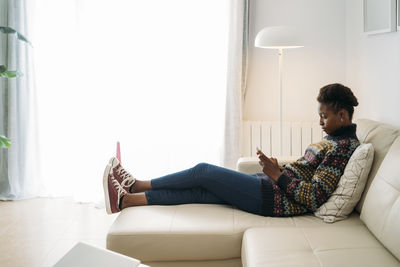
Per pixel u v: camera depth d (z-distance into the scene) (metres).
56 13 3.92
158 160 4.02
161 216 2.31
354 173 2.19
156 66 3.94
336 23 3.88
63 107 3.98
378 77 3.08
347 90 2.38
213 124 3.99
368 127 2.47
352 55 3.68
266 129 3.91
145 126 3.98
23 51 3.91
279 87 3.80
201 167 2.51
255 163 2.87
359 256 1.77
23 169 3.97
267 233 2.06
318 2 3.88
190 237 2.14
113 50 3.89
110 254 1.66
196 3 3.88
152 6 3.89
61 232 3.18
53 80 3.97
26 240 3.03
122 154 3.99
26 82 3.94
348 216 2.27
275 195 2.35
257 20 3.94
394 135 2.18
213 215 2.33
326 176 2.29
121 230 2.17
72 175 3.99
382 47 3.00
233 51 3.84
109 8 3.85
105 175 2.54
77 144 3.90
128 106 3.96
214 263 2.19
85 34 3.83
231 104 3.88
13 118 3.92
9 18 3.85
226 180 2.41
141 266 1.60
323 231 2.06
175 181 2.54
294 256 1.80
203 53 3.92
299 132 3.86
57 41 3.94
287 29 3.27
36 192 4.03
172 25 3.91
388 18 2.80
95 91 3.88
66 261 1.63
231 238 2.14
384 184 1.92
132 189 2.64
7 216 3.51
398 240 1.67
